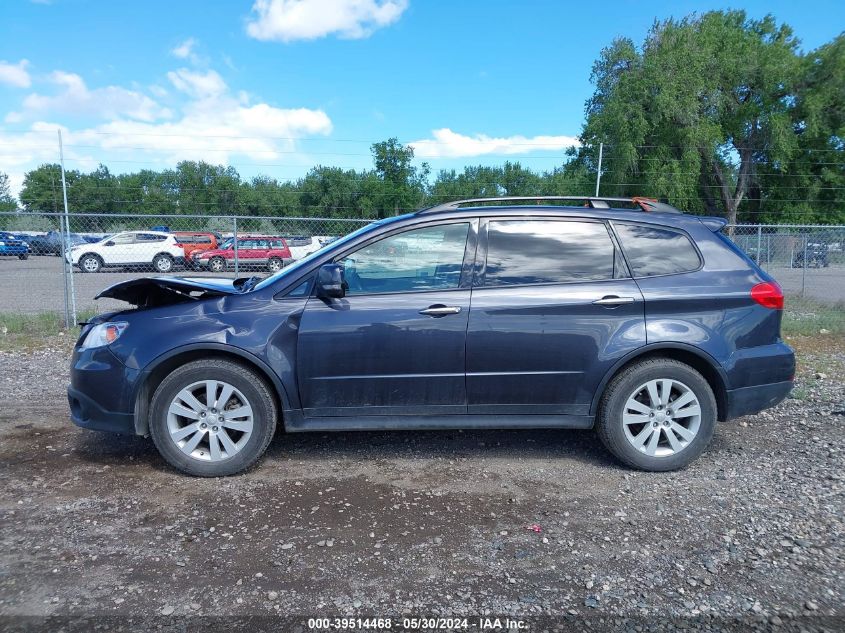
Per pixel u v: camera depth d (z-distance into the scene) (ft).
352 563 9.86
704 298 13.25
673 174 112.78
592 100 123.95
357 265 13.43
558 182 169.99
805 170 130.00
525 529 11.02
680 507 11.91
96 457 14.34
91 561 9.85
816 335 31.71
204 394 13.28
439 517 11.47
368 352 13.02
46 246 53.42
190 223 93.61
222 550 10.23
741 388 13.37
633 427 13.52
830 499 12.18
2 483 12.85
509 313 13.03
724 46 124.98
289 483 12.95
